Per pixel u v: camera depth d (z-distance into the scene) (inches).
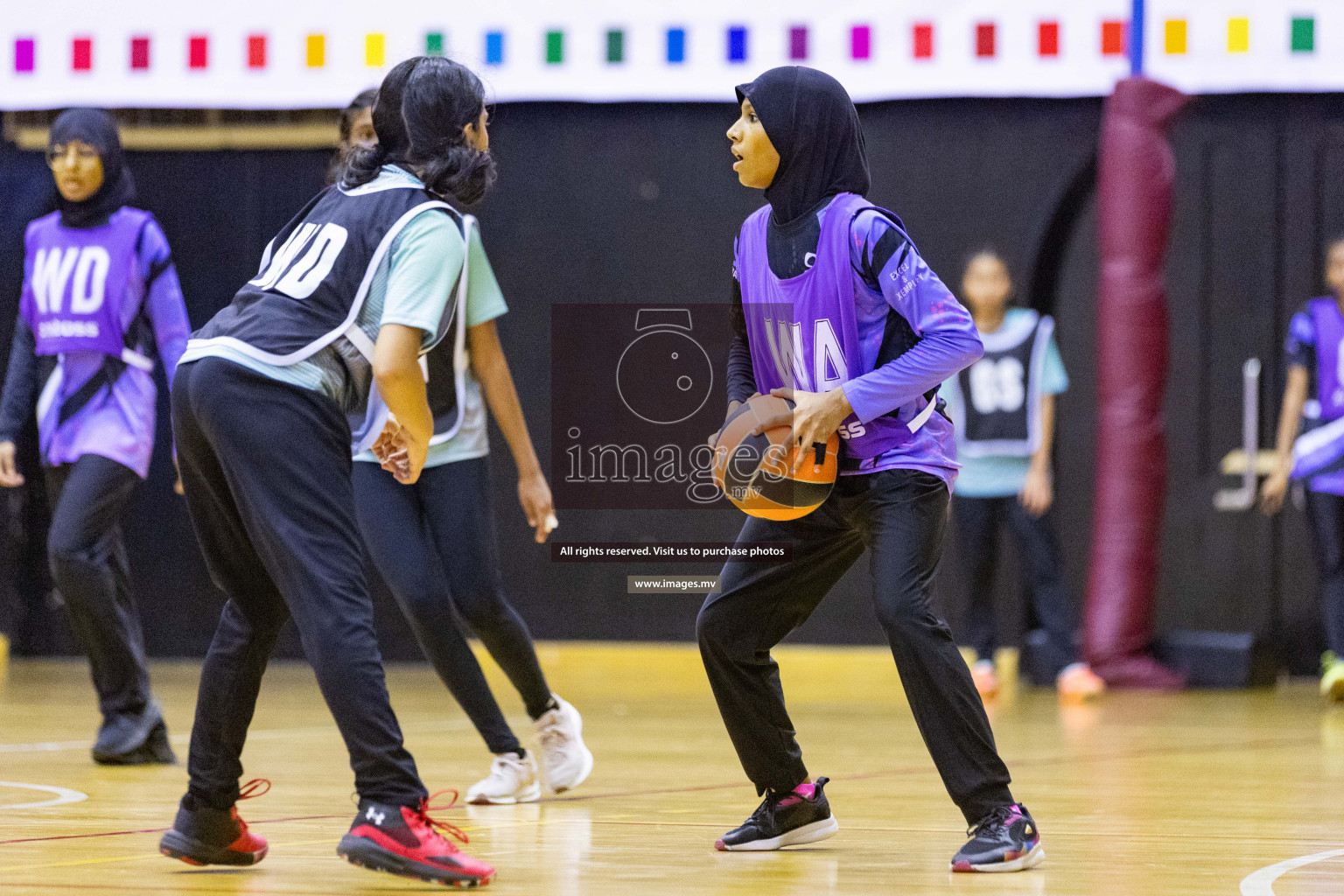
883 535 303.1
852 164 313.3
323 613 268.1
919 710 299.7
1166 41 844.0
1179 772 475.8
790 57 827.4
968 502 791.7
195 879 279.7
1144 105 845.2
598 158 935.0
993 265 796.6
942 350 293.7
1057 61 839.1
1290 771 479.2
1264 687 861.8
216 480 279.3
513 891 270.5
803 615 322.3
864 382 294.5
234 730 287.6
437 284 274.4
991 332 797.9
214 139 935.0
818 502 306.3
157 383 957.2
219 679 286.4
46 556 966.4
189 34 851.4
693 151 928.9
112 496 479.5
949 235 914.7
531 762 412.2
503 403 420.8
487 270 419.5
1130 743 570.3
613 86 832.9
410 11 839.7
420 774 465.7
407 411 271.0
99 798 400.8
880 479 305.9
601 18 831.7
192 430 275.4
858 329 308.0
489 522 417.1
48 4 852.6
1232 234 913.5
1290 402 787.4
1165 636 872.9
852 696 819.4
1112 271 864.3
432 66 292.5
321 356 274.8
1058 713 706.2
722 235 927.7
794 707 746.2
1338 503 772.6
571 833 348.8
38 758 497.0
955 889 275.4
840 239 303.6
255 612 288.8
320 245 280.2
